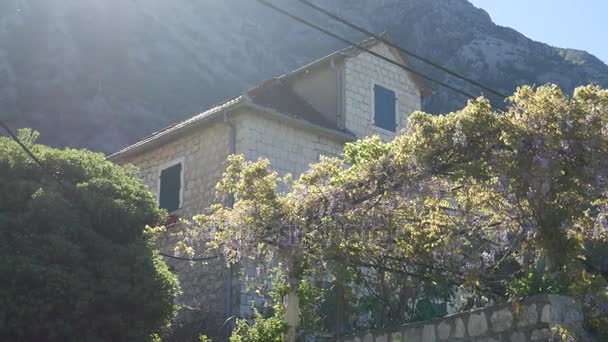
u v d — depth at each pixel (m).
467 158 10.45
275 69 76.19
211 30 76.00
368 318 13.53
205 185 20.41
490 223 11.50
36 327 13.10
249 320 17.28
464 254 11.77
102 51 65.19
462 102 63.12
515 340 9.38
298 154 20.72
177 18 74.81
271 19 83.88
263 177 11.70
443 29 80.00
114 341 13.79
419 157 10.62
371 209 11.20
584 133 10.19
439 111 61.47
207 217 11.93
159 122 60.22
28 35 62.75
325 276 12.34
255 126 20.06
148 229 14.27
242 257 12.04
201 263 19.42
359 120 22.69
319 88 23.23
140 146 22.23
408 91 24.34
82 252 13.99
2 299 13.03
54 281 13.27
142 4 72.88
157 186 21.81
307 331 12.23
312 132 21.16
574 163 10.20
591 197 10.27
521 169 10.19
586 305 9.59
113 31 67.81
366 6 86.06
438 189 10.76
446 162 10.57
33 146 15.56
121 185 15.47
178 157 21.55
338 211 11.26
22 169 14.84
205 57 71.75
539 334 9.15
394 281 12.66
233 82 70.38
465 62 75.38
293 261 11.51
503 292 11.38
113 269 13.98
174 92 64.94
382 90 23.58
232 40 76.25
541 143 10.20
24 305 13.06
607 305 9.58
